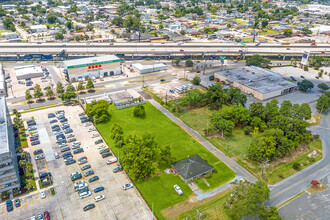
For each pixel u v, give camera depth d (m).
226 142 155.25
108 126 170.12
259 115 167.25
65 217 104.19
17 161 130.38
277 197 115.19
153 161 138.25
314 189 119.75
